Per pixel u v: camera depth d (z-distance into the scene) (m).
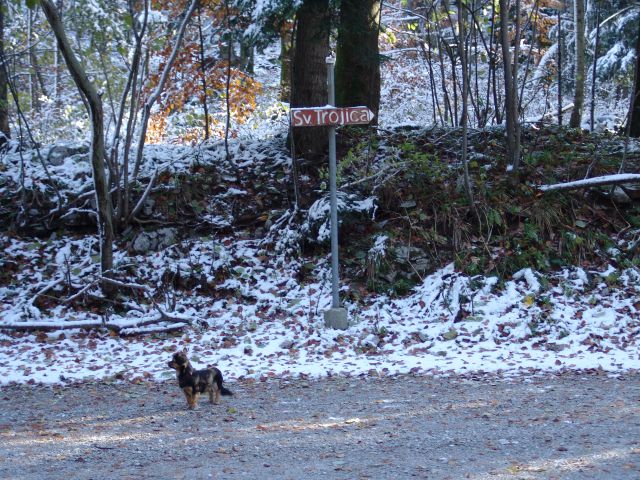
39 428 6.84
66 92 24.44
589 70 26.95
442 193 13.25
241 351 10.32
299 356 10.03
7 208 14.02
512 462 5.35
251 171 14.93
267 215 13.95
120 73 18.61
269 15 13.20
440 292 11.70
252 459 5.66
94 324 11.23
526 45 25.19
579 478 4.94
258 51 14.89
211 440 6.24
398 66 24.94
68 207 13.93
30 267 13.09
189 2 17.36
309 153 15.00
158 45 14.19
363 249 12.77
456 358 9.59
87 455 5.90
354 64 15.54
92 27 14.38
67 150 15.36
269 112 22.09
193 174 14.59
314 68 14.84
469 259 12.34
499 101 18.92
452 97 24.28
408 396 7.71
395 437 6.15
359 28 14.95
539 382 8.16
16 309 11.91
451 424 6.51
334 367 9.36
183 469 5.45
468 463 5.37
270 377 8.94
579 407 6.92
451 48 19.03
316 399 7.72
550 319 10.62
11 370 9.59
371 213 13.16
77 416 7.30
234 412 7.25
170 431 6.58
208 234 13.76
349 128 15.47
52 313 11.94
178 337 11.11
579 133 15.79
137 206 13.44
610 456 5.39
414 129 16.17
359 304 11.84
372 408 7.23
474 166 13.76
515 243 12.45
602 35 26.84
